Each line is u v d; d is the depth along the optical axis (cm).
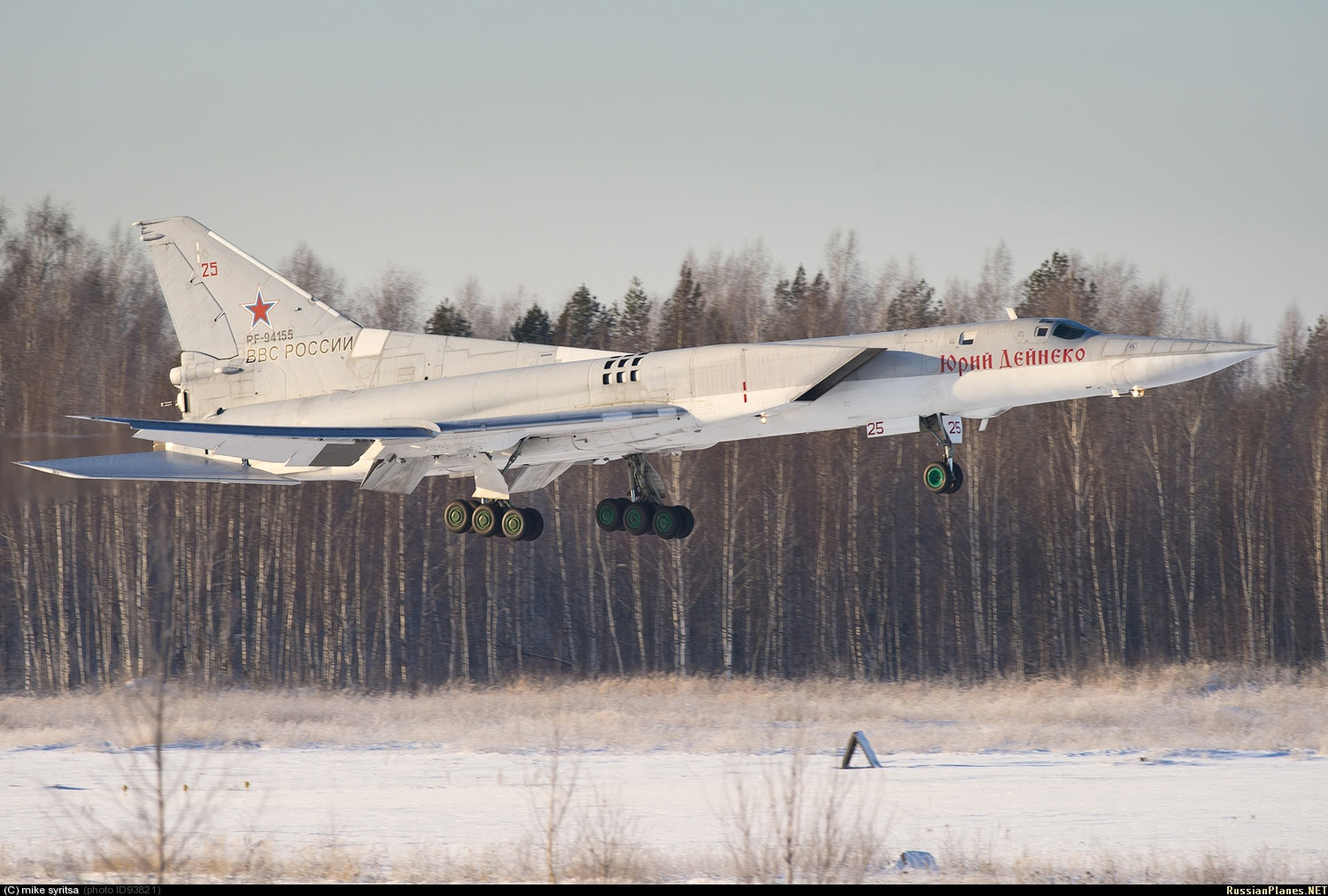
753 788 6072
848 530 15312
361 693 12850
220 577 15475
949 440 7581
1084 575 15362
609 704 10262
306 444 8012
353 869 4122
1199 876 4000
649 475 8744
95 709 10094
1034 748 7594
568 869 4166
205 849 4462
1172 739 7831
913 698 10831
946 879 4034
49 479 13588
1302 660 15012
